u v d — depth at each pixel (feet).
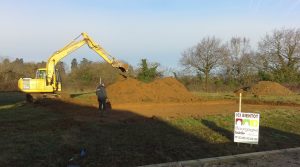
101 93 72.43
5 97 143.43
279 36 219.41
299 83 194.18
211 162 38.65
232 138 50.83
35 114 76.02
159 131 54.08
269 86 155.94
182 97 115.55
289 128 60.54
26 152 39.68
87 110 82.74
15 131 52.54
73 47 110.83
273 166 37.50
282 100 120.57
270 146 46.50
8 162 36.01
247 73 231.91
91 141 45.65
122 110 84.28
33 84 108.17
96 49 111.75
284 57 219.20
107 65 231.09
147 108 90.12
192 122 63.31
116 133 51.67
